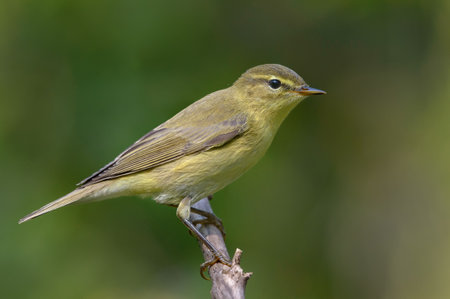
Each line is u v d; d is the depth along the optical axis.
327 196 14.48
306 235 13.85
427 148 14.80
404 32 15.02
